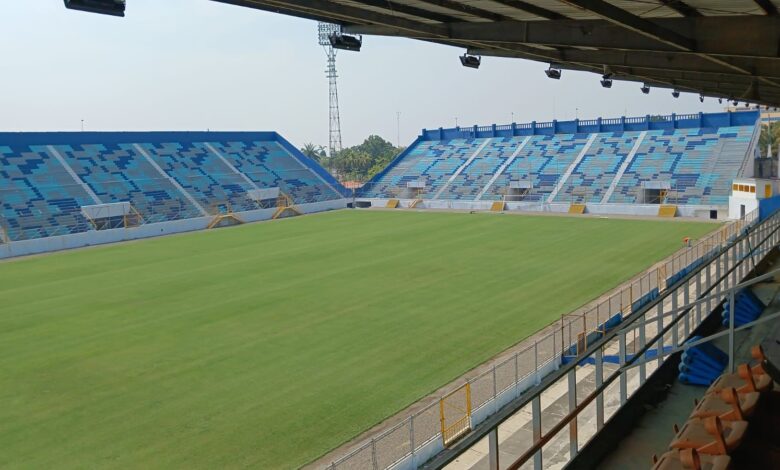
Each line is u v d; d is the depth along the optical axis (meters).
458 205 59.00
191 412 14.84
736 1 8.39
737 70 12.64
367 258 33.62
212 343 19.88
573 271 28.75
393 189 66.25
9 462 12.77
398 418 14.14
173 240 44.22
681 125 61.25
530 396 4.03
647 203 51.53
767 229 13.66
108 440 13.59
